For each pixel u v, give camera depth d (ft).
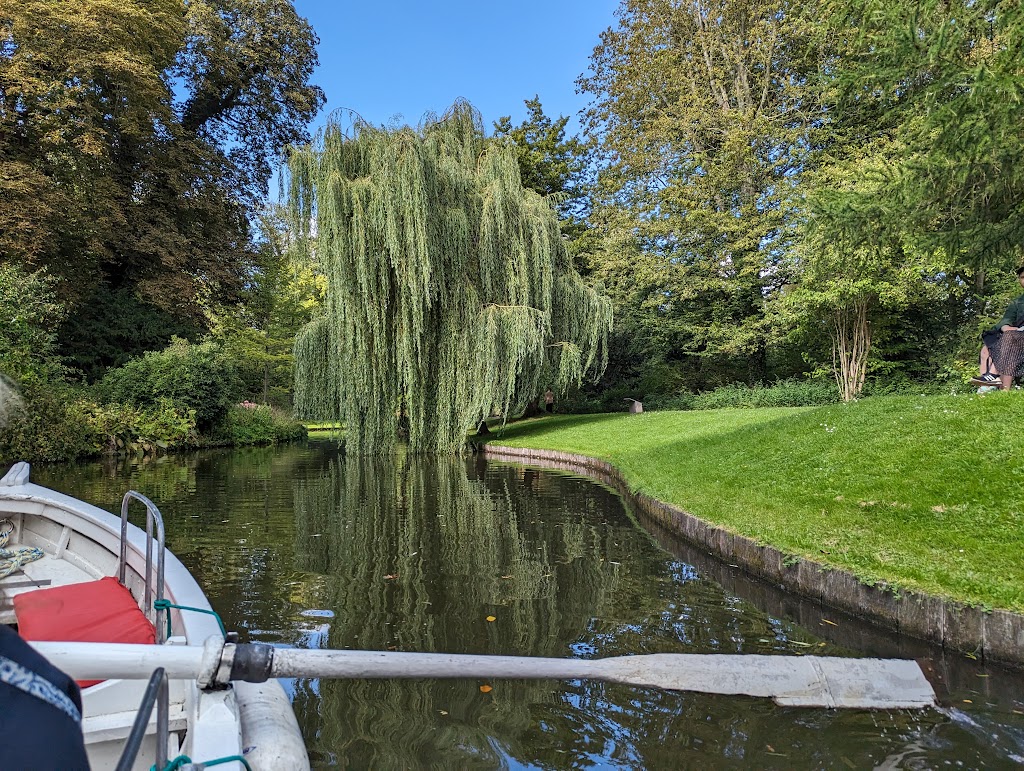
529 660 7.45
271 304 87.76
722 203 68.08
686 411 58.95
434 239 43.60
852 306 53.42
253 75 80.07
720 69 71.26
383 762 8.43
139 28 59.21
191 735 5.43
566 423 63.52
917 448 18.56
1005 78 16.84
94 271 66.18
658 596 14.99
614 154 79.36
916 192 20.97
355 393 44.27
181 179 67.82
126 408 52.95
